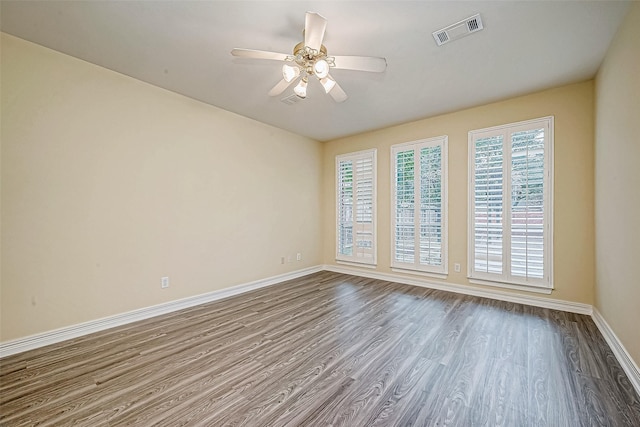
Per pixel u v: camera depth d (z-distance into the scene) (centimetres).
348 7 190
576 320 286
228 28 214
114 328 274
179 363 212
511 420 154
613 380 187
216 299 364
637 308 181
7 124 221
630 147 192
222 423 152
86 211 260
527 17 199
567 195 310
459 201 384
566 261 312
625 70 199
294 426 149
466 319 293
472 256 372
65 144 248
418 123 421
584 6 189
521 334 257
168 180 319
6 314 221
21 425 151
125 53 247
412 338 251
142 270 298
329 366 207
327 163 544
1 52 218
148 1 185
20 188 226
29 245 231
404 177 435
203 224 352
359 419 154
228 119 381
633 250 188
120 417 156
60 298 246
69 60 250
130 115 288
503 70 274
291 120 420
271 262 443
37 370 202
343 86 307
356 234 499
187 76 287
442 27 210
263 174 431
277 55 206
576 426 149
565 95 310
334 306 337
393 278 453
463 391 178
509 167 342
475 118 368
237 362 213
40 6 190
